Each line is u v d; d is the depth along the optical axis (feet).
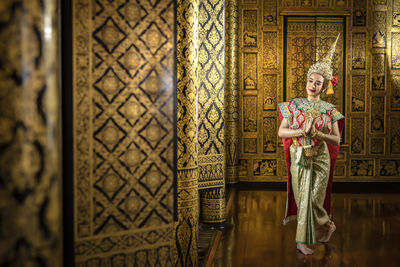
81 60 6.12
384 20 27.50
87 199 6.27
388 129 27.94
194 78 10.92
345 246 13.62
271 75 28.17
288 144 13.55
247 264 11.80
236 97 27.40
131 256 6.64
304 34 27.76
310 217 12.57
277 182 28.55
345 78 27.73
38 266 4.71
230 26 26.68
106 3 6.21
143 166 6.63
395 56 27.66
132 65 6.44
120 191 6.49
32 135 4.61
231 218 17.78
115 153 6.41
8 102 4.49
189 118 10.64
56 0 4.81
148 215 6.73
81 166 6.20
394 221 17.22
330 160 14.21
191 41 10.87
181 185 10.39
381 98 27.81
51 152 4.75
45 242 4.74
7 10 4.43
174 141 6.84
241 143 28.71
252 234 15.14
